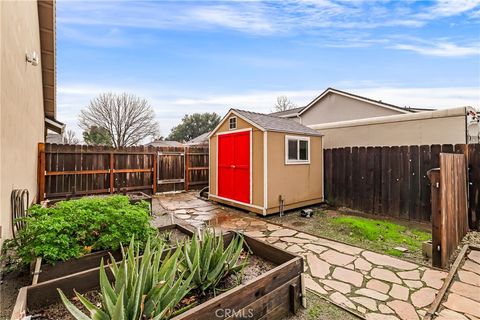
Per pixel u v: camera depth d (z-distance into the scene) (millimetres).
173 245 2961
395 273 3012
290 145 6266
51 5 5660
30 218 2520
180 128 34125
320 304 2412
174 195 8758
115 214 2770
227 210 6480
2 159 2463
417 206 5258
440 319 2129
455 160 3826
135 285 1614
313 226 5039
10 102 2811
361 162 6277
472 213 4543
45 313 1805
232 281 2320
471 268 3062
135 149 8414
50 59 6773
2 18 2363
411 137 5809
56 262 2373
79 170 7270
